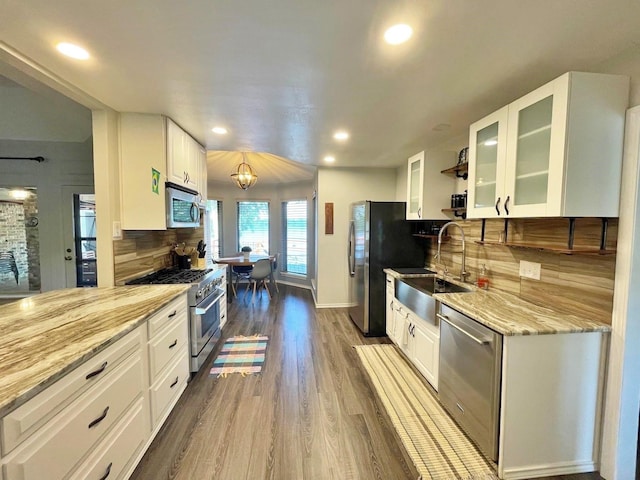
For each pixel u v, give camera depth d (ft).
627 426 5.14
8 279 13.57
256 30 4.41
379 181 15.96
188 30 4.41
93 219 13.78
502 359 5.18
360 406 7.42
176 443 6.10
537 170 5.50
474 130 7.28
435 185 10.07
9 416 2.93
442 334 7.22
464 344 6.28
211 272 10.51
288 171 18.45
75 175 13.44
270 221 22.61
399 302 10.42
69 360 3.68
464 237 9.00
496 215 6.44
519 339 5.13
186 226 9.73
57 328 4.78
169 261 11.16
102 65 5.44
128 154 7.93
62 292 7.20
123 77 5.90
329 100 6.96
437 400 7.67
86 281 13.84
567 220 5.91
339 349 10.90
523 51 4.96
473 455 5.83
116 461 4.71
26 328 4.77
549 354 5.21
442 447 6.03
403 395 7.91
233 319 14.26
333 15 4.05
